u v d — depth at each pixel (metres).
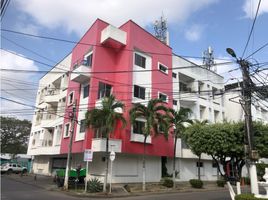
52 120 37.66
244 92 15.45
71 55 35.59
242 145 20.30
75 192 20.75
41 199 16.66
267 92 15.63
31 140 45.91
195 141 22.09
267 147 21.34
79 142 27.47
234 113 43.19
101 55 28.56
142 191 22.59
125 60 28.56
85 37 31.44
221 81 42.97
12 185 25.33
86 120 22.03
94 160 28.14
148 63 30.84
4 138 60.72
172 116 27.20
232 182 32.06
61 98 36.44
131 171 27.58
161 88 31.70
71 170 23.81
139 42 29.98
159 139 29.67
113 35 28.03
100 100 26.16
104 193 20.31
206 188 27.44
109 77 28.69
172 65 34.75
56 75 40.12
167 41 39.69
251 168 14.78
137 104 24.03
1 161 55.88
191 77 37.69
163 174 31.08
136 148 26.97
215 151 20.97
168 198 18.80
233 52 15.16
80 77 28.31
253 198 13.30
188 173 34.06
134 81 28.73
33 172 46.41
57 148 33.31
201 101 38.34
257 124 22.33
